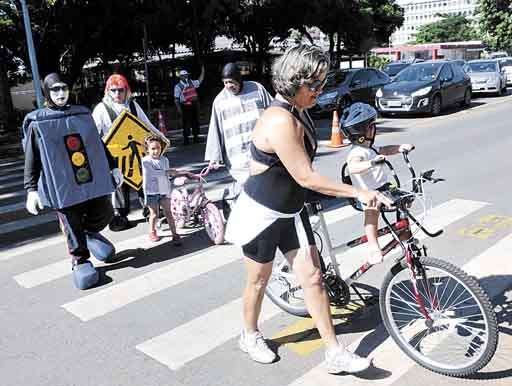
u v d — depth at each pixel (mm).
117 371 3357
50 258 5484
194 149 11906
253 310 3332
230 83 4988
